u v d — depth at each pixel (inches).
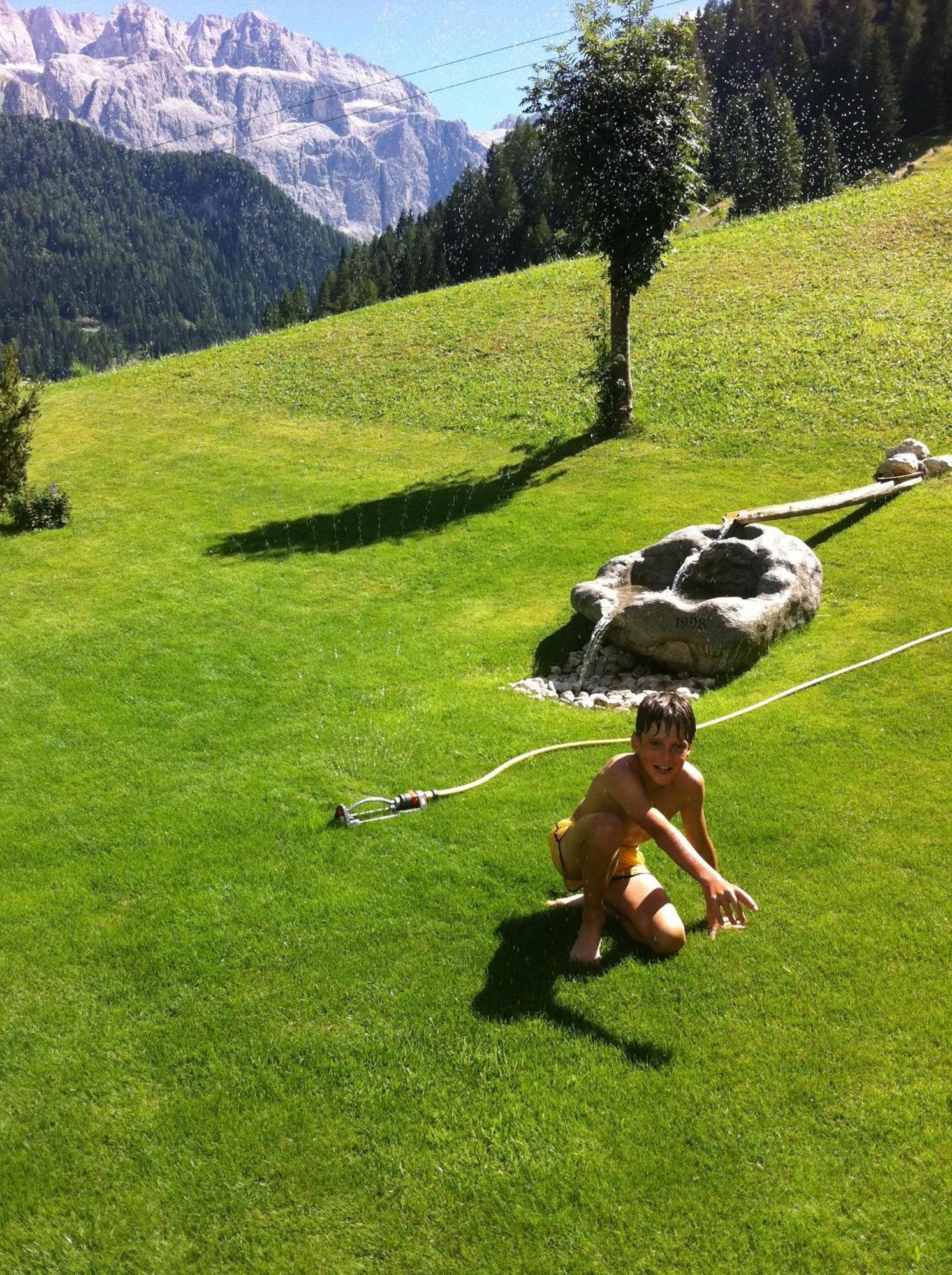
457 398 834.8
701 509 520.1
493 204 3959.2
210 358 1090.7
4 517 623.5
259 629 416.2
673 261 1116.5
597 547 485.1
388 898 199.3
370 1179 130.5
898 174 3447.3
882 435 585.9
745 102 3722.9
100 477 714.8
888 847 202.7
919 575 384.2
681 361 789.9
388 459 711.7
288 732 306.7
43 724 329.1
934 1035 147.8
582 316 989.8
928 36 3671.3
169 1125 143.0
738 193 3260.3
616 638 349.7
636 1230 119.4
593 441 673.0
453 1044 153.9
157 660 385.4
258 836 233.6
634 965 169.6
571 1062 148.1
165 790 270.5
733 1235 117.7
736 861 200.7
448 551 506.9
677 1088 141.2
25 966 187.8
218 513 614.9
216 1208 128.4
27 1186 134.9
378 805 245.9
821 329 791.1
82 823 252.5
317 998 169.2
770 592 343.0
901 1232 116.9
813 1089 138.9
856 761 245.6
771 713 282.7
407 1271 117.2
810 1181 124.3
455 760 272.5
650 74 589.6
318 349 1054.4
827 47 4023.1
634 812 159.5
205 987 175.6
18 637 425.7
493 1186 127.6
